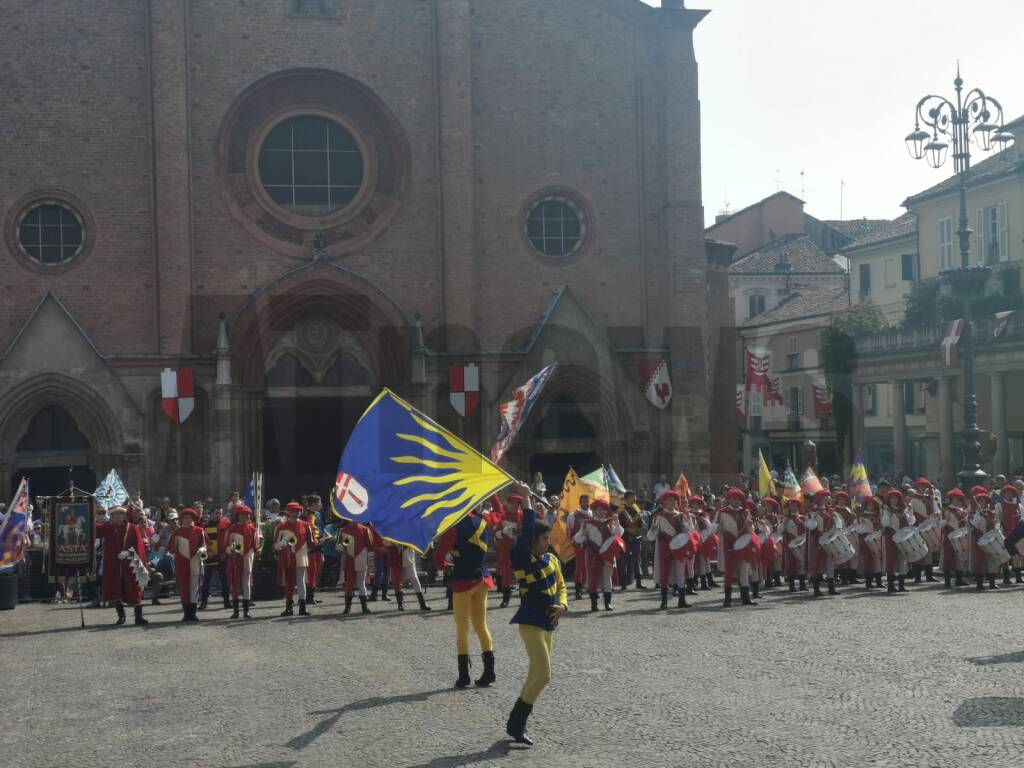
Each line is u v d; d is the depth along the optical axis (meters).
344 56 35.75
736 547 22.14
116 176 34.38
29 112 34.19
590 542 21.77
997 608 20.17
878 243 57.50
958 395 49.31
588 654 15.85
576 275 36.81
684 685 13.26
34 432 34.09
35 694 14.06
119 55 34.47
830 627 17.98
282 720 12.02
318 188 35.78
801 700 12.17
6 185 34.00
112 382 33.88
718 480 38.81
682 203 36.81
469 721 11.70
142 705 13.10
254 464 34.75
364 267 35.66
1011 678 13.05
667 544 21.91
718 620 19.47
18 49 34.22
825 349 45.91
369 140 35.91
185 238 34.12
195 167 34.75
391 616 21.58
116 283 34.28
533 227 36.84
